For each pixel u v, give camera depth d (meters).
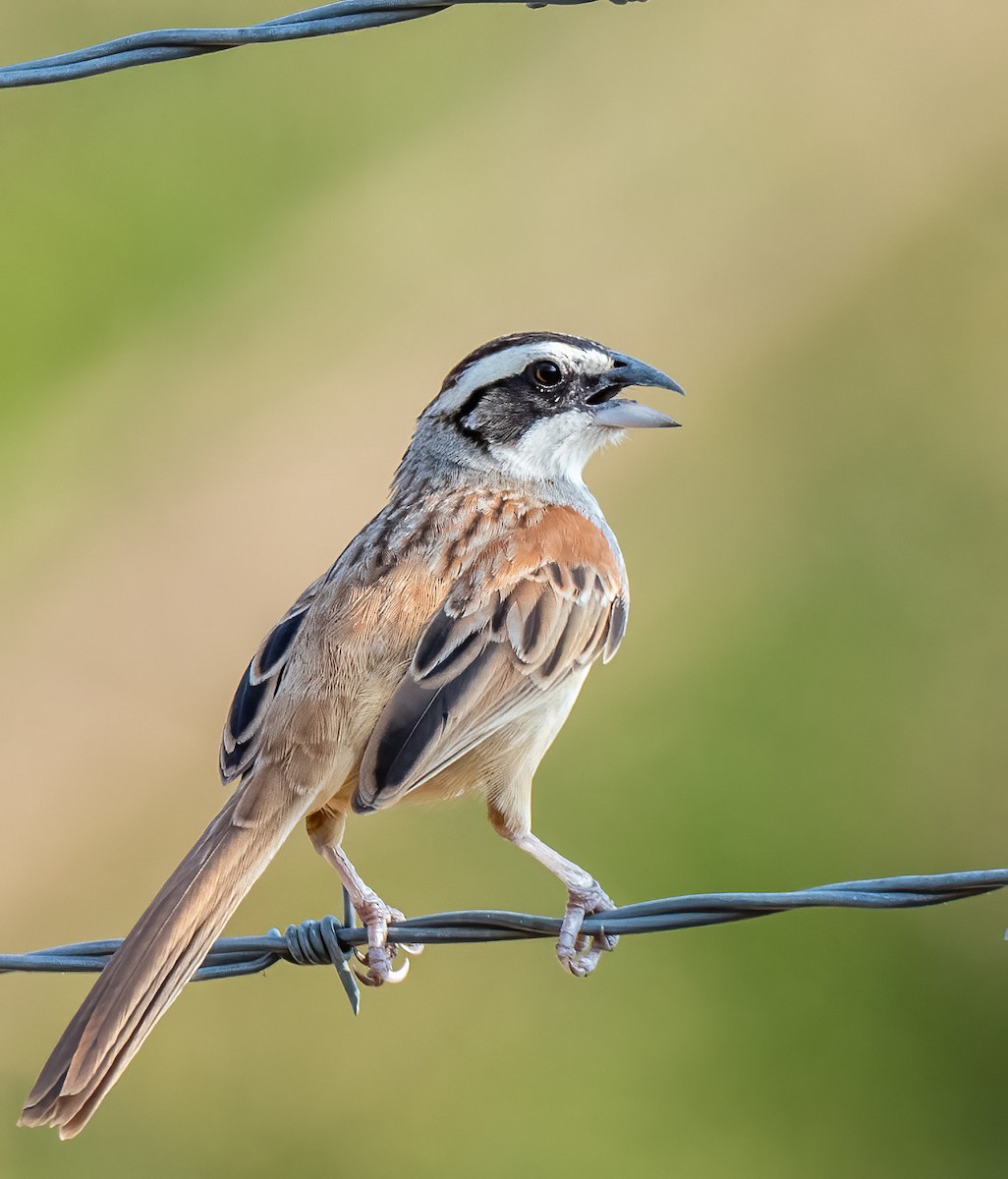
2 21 18.38
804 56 19.69
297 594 16.14
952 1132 12.78
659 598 15.98
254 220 18.34
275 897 13.52
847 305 18.08
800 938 13.52
